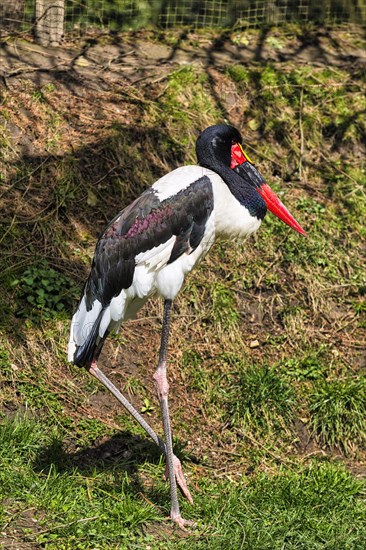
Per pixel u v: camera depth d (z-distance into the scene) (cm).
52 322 1047
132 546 765
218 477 941
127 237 845
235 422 1020
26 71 1324
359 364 1126
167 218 845
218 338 1114
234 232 915
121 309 858
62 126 1261
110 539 771
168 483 885
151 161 1270
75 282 1103
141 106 1323
